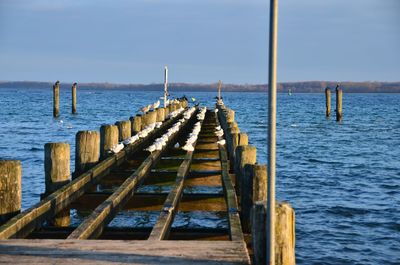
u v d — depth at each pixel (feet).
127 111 310.45
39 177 80.28
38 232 25.89
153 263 18.49
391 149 131.03
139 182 36.50
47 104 402.11
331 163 104.22
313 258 44.98
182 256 19.25
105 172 39.86
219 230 26.00
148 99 618.44
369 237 51.13
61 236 25.89
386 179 85.25
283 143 143.74
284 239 17.17
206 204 33.47
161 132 72.23
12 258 18.99
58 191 30.17
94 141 40.24
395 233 52.60
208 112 135.54
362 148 132.87
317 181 82.33
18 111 287.48
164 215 25.67
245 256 19.24
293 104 505.66
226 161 43.68
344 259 44.86
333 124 218.79
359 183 81.10
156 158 46.32
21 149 118.11
